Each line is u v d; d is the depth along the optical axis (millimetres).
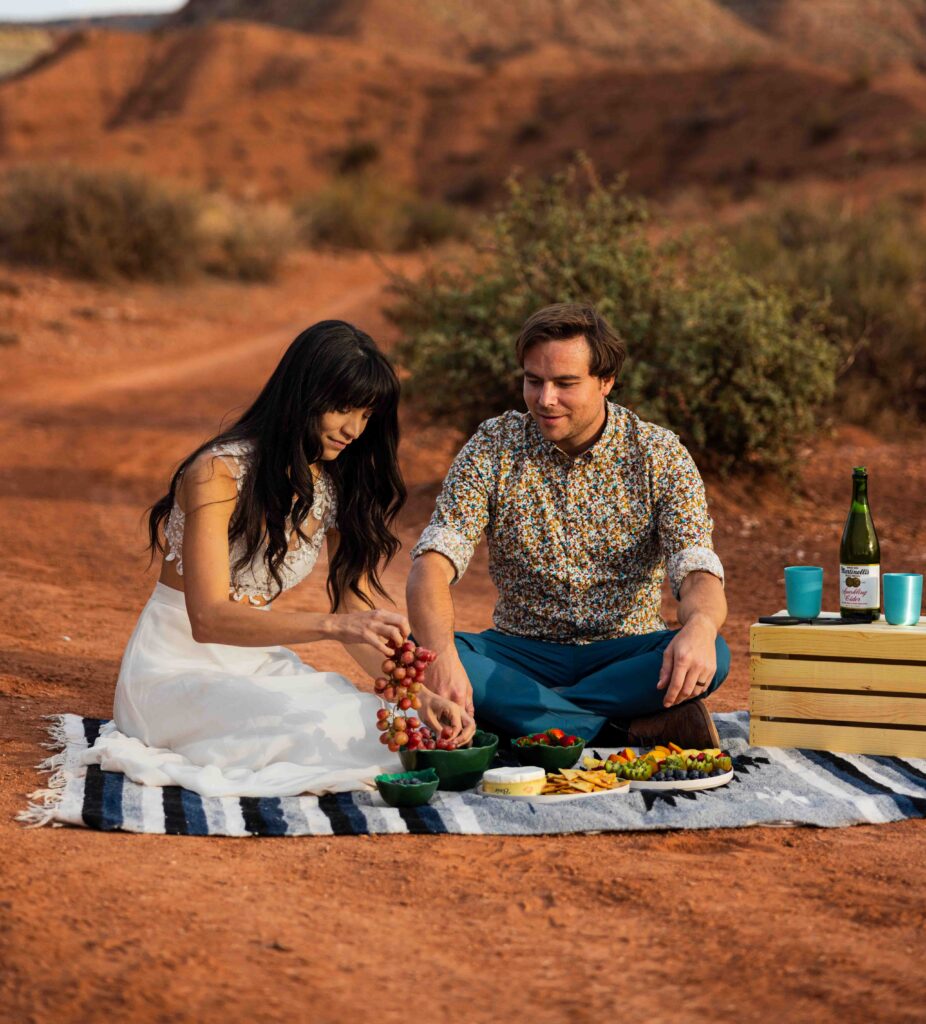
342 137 57375
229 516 3506
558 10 98000
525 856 3033
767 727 3980
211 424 14047
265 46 67938
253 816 3232
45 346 18969
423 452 11102
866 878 2904
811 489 9672
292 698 3570
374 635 3299
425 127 57875
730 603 6875
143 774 3439
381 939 2529
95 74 66750
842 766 3760
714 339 9156
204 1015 2199
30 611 6078
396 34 91875
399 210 32719
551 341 3660
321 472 3695
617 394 9039
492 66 66750
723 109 50781
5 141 61406
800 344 9438
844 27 113062
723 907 2713
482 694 3816
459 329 9688
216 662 3678
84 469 11672
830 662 3908
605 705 3854
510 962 2439
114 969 2350
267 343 20172
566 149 52625
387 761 3576
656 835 3219
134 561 7988
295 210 31391
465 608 6688
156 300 22500
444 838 3174
